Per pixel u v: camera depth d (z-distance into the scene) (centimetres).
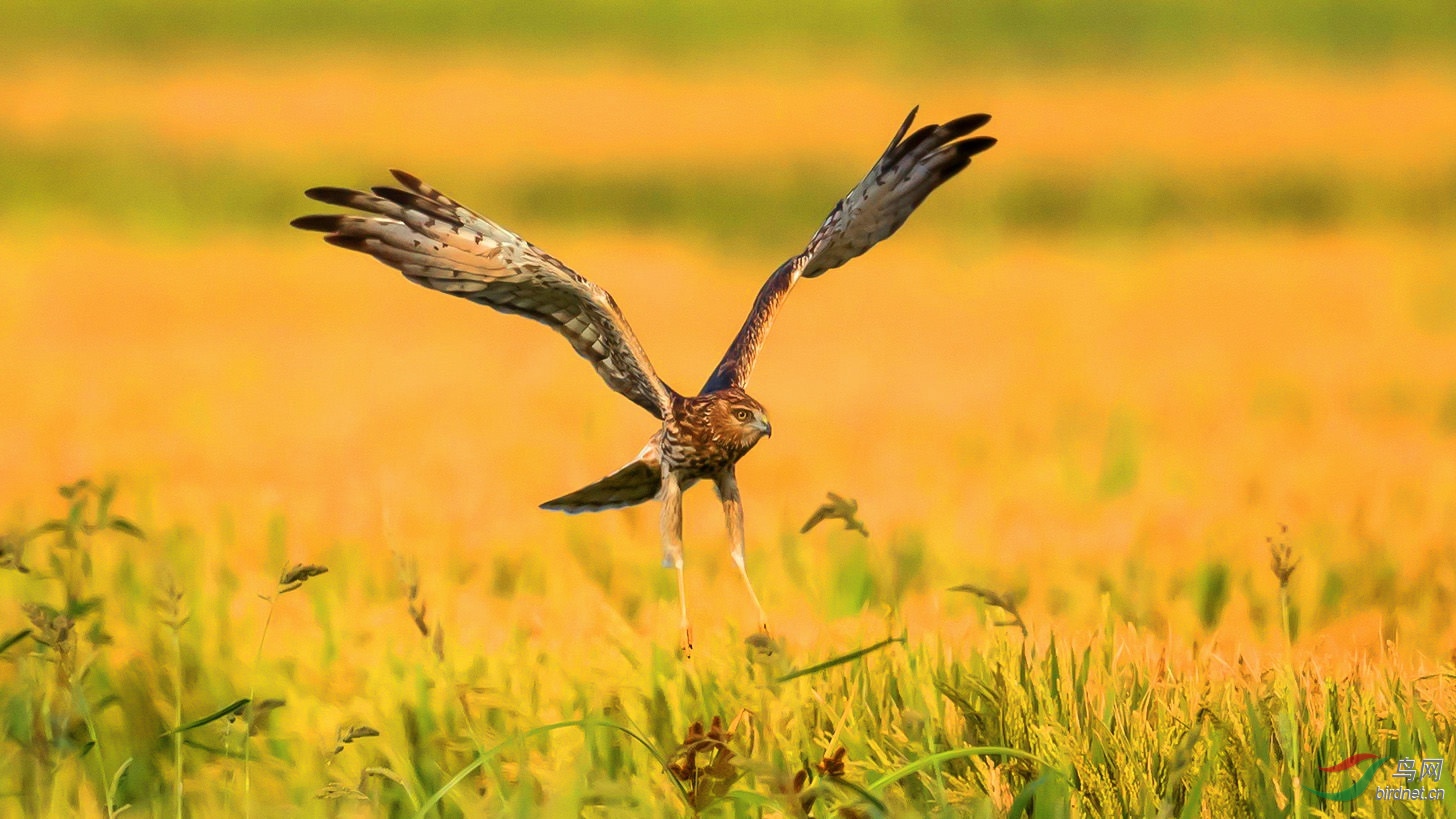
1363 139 6394
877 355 2619
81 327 2991
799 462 1614
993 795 672
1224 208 5191
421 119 7094
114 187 5506
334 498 1373
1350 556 1100
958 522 1223
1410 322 2875
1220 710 719
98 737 788
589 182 5972
